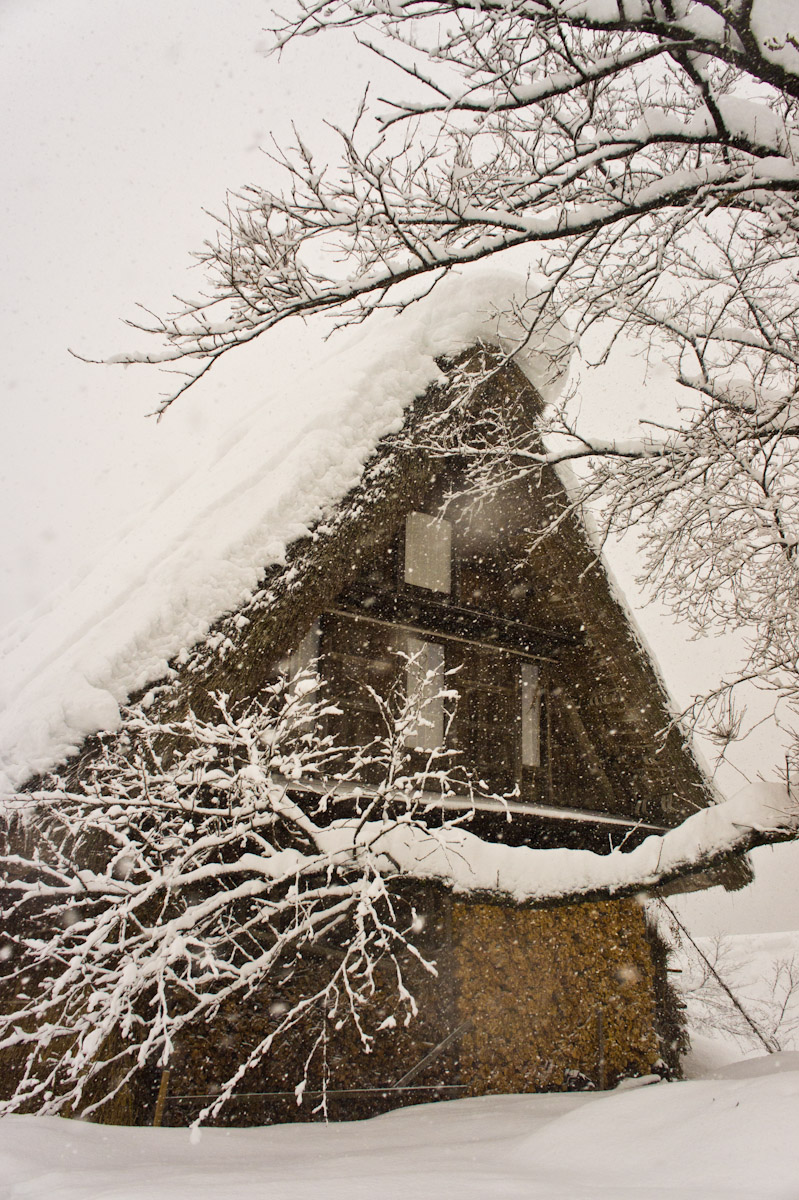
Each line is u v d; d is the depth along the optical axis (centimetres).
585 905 702
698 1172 200
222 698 441
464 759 699
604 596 724
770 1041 845
